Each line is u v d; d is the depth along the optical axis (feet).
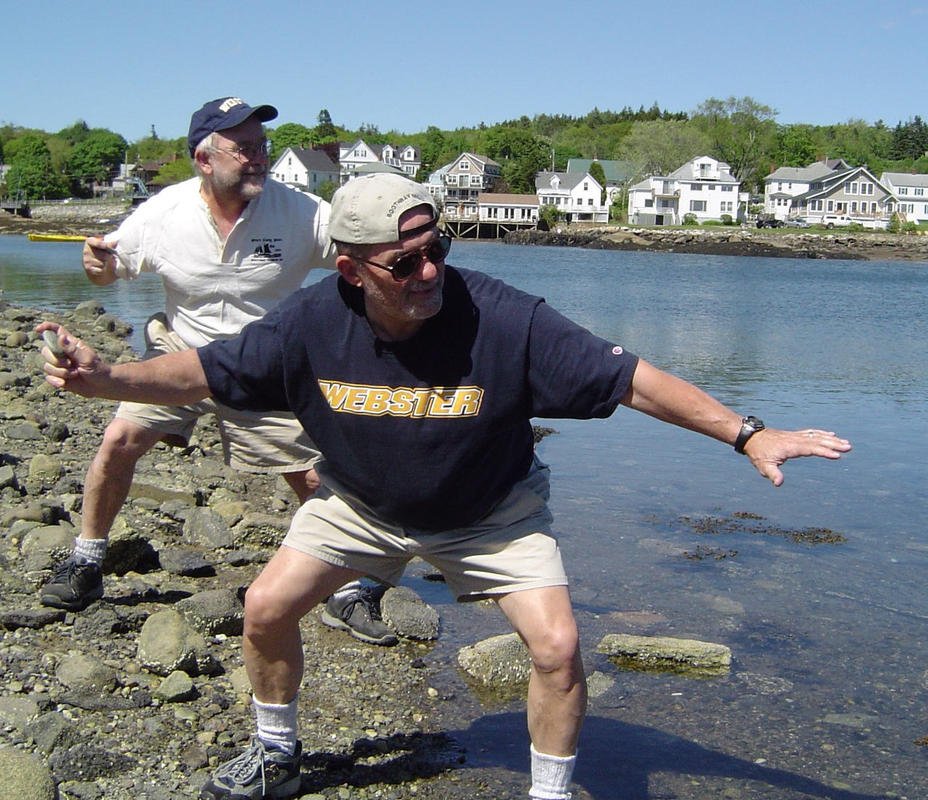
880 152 546.26
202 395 11.38
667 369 52.70
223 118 14.71
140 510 22.22
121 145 481.05
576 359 10.41
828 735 14.69
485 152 449.06
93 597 16.03
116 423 15.56
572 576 20.74
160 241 15.66
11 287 89.92
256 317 15.97
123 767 12.10
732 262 242.78
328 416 10.97
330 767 12.85
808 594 20.18
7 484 21.81
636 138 384.27
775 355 59.93
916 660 17.30
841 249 310.04
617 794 12.95
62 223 305.53
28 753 11.61
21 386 36.24
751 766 13.76
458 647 16.98
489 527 11.32
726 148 402.11
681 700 15.61
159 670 14.30
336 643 16.72
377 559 11.72
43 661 14.28
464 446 10.64
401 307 10.09
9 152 494.59
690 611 19.15
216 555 20.10
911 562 22.21
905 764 13.97
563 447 32.63
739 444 10.33
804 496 27.43
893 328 80.23
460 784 12.73
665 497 26.99
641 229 329.72
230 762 11.79
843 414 40.24
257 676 11.53
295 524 11.73
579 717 10.59
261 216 15.53
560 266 185.16
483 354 10.46
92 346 50.11
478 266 173.27
